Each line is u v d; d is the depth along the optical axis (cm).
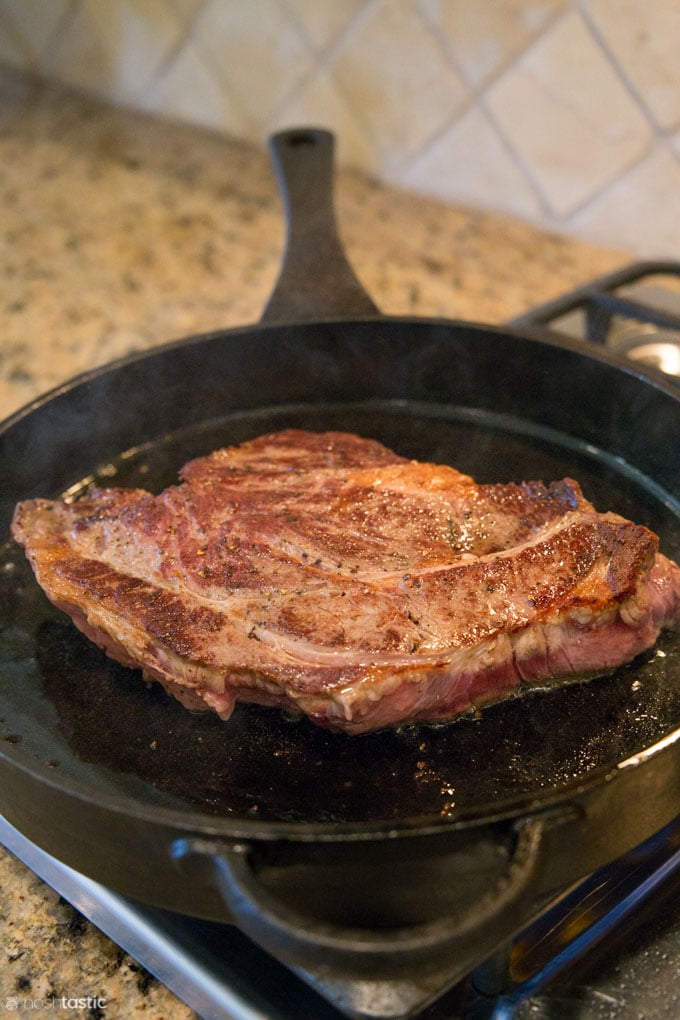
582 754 48
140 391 64
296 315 65
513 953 46
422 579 50
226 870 39
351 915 41
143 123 112
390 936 37
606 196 85
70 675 53
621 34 77
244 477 58
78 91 118
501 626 49
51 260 92
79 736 50
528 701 50
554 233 90
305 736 50
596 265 87
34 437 61
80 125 112
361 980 38
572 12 78
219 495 56
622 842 42
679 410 58
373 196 97
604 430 62
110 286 89
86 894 47
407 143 94
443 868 40
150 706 51
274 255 92
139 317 85
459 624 49
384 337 65
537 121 85
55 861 48
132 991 46
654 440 60
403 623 49
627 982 44
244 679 49
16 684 53
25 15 115
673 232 83
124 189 102
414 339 64
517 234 91
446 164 93
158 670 50
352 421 66
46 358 81
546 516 54
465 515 54
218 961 45
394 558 52
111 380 62
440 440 64
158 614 50
